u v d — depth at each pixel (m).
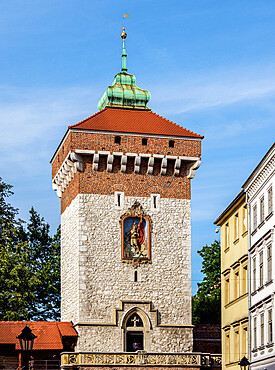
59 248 99.25
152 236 76.62
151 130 77.50
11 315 86.56
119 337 74.06
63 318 79.81
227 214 72.44
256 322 62.03
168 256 76.62
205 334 78.12
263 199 61.59
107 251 75.44
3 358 72.81
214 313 93.81
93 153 75.69
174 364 71.94
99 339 73.69
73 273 76.50
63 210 82.44
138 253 76.19
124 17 85.69
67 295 78.50
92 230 75.50
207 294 99.88
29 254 93.75
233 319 69.56
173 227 77.25
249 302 64.06
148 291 75.62
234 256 70.12
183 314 76.00
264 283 60.06
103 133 76.25
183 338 75.38
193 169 78.12
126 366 70.94
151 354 71.88
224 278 73.38
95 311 74.19
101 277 74.94
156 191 77.38
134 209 76.69
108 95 80.31
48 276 94.62
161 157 77.06
